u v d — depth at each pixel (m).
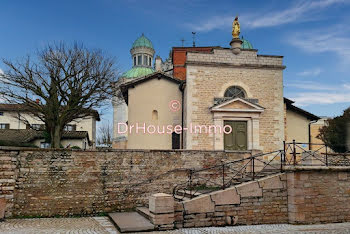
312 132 28.88
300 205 12.02
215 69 19.73
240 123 19.61
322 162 13.41
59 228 10.10
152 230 10.18
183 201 11.06
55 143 19.45
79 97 20.56
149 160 13.84
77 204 12.72
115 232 9.75
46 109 19.83
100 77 21.41
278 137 19.75
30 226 10.37
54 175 12.59
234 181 14.23
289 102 21.83
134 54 50.84
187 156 14.41
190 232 10.14
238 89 20.00
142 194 13.57
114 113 39.53
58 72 20.20
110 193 13.16
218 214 11.35
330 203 12.42
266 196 12.00
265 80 20.12
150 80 21.80
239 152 15.12
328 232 10.47
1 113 34.81
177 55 28.88
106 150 13.30
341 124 25.41
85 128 37.72
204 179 14.46
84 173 12.93
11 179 12.03
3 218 11.44
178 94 21.83
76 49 21.16
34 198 12.27
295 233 10.25
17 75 19.81
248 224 11.66
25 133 29.88
